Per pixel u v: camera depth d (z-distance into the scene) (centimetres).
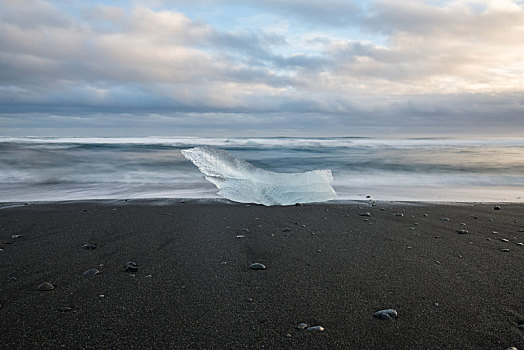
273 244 375
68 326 209
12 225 449
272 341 196
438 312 227
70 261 321
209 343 194
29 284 270
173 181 909
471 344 193
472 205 600
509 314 224
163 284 271
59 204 592
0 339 195
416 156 1405
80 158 1137
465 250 355
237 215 518
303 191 648
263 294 254
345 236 407
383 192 768
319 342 195
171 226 449
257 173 698
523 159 1309
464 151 1616
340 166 1162
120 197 680
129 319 218
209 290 261
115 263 316
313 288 264
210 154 714
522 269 302
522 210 558
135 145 1450
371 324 213
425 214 528
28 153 1165
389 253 346
